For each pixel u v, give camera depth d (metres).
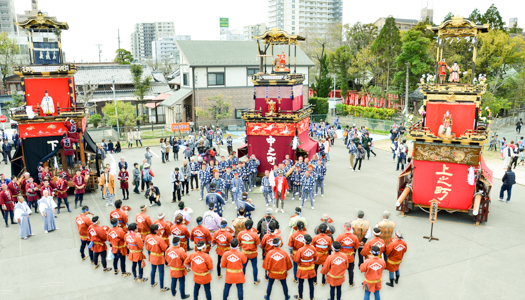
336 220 17.52
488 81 51.81
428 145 17.28
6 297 11.50
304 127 25.03
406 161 26.70
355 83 68.38
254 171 21.98
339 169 27.47
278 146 22.83
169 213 18.80
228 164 21.33
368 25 72.75
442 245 14.91
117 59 90.31
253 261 11.89
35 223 17.55
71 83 21.34
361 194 21.66
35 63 21.20
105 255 12.97
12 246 15.12
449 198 17.25
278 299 11.30
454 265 13.31
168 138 37.12
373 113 52.62
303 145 23.50
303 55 50.84
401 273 12.77
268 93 22.64
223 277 12.62
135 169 21.86
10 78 57.47
